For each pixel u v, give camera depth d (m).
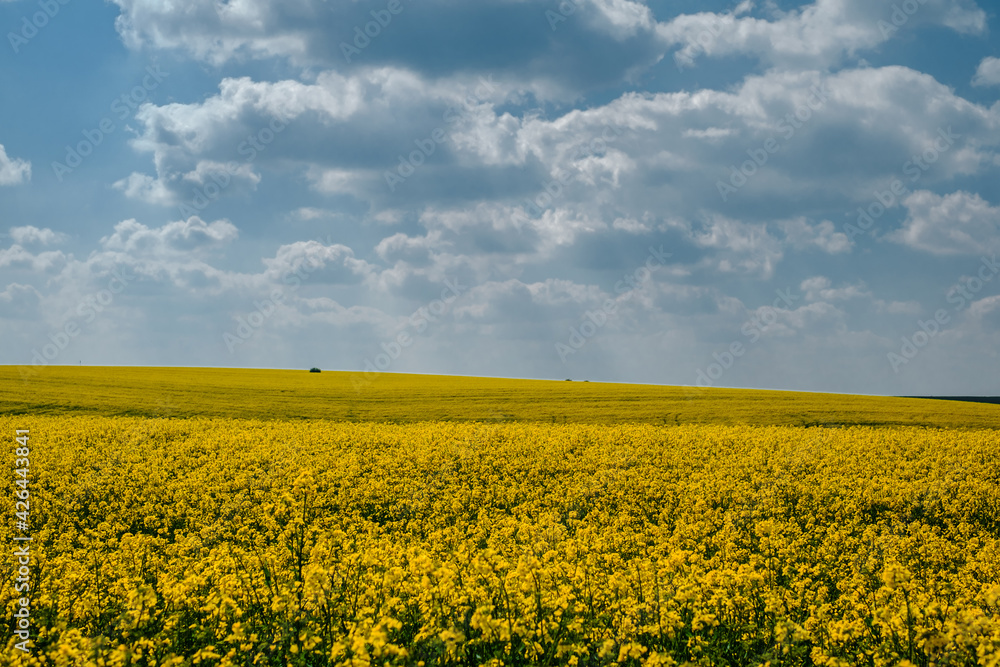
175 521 17.75
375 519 18.66
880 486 21.03
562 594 8.16
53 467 22.84
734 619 8.56
